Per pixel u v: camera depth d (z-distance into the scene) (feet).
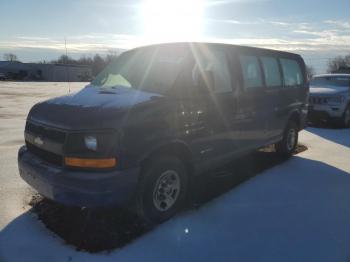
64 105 12.74
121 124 11.32
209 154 15.11
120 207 13.48
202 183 17.72
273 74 20.48
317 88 39.34
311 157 23.76
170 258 11.00
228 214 14.17
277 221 13.66
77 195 11.15
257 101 18.42
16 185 16.83
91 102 12.60
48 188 11.91
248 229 12.96
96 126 11.21
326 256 11.28
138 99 12.55
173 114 12.96
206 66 14.93
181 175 13.74
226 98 15.74
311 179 18.80
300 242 12.12
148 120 12.07
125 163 11.39
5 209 14.15
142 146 11.83
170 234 12.45
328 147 27.14
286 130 22.77
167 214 13.38
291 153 23.90
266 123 19.72
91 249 11.34
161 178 12.95
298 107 23.70
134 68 15.52
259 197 16.07
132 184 11.64
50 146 12.07
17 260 10.75
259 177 18.98
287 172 20.01
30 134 13.23
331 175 19.58
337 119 37.06
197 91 14.12
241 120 17.10
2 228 12.64
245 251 11.50
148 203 12.57
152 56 15.33
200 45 15.12
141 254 11.16
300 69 24.25
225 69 16.08
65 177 11.32
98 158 11.16
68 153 11.44
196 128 14.05
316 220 13.83
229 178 18.65
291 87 22.56
